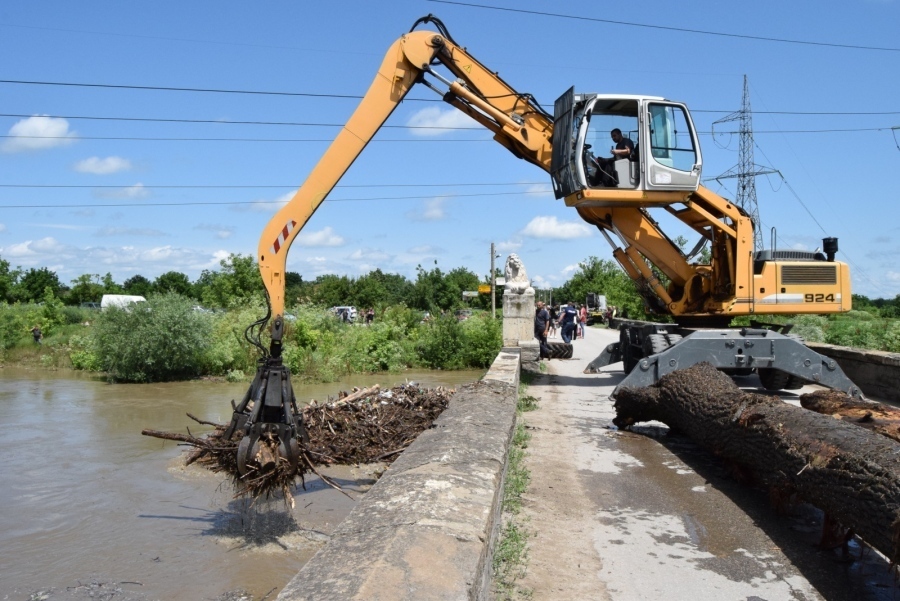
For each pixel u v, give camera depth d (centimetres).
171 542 641
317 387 1791
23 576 564
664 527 543
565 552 483
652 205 1238
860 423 623
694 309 1286
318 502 754
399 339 2358
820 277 1227
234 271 4309
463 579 251
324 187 883
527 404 1141
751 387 1342
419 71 1111
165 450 1033
